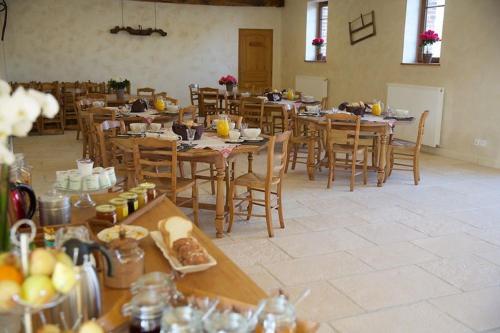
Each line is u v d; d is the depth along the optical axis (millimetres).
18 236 1476
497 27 6160
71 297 1226
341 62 9500
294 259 3381
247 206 4516
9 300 1052
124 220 2078
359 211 4473
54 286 1088
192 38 11102
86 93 8844
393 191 5172
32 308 1069
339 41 9516
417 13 7672
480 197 4965
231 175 4469
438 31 7402
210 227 4004
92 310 1287
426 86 7316
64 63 10234
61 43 10133
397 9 7832
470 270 3227
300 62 11016
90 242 1352
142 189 2336
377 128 5172
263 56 11750
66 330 1139
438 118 7090
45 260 1099
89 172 2443
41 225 1968
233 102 8281
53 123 9078
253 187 3889
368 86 8742
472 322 2580
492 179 5734
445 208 4582
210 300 1307
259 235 3830
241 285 1561
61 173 2445
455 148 6973
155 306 1182
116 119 5566
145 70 10875
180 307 1159
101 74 10555
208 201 4715
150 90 8391
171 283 1303
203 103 8961
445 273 3176
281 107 6855
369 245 3648
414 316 2637
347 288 2955
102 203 2387
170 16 10852
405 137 7734
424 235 3869
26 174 2445
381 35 8273
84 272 1270
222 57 11414
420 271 3205
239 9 11336
